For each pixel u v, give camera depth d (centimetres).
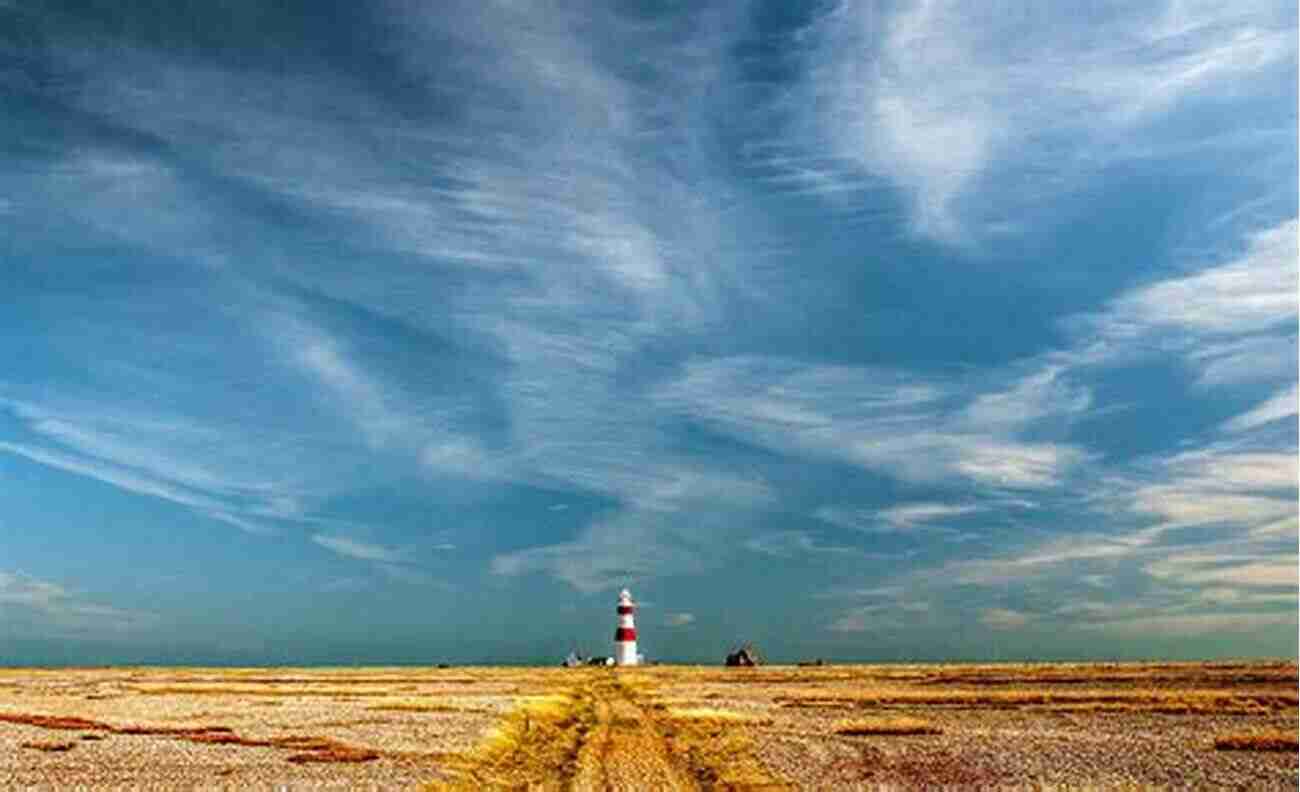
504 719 7506
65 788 4703
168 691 12244
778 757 5441
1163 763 5216
